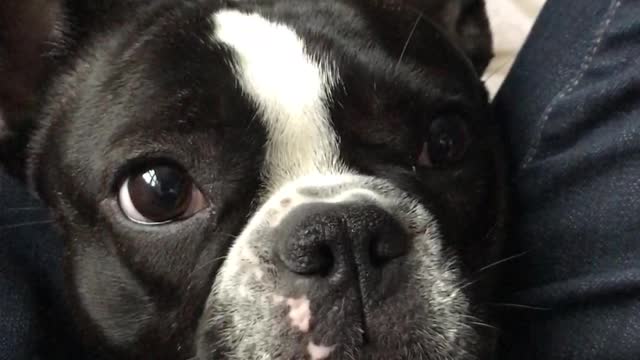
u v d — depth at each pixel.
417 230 0.21
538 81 0.26
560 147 0.24
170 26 0.24
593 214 0.23
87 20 0.27
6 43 0.27
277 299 0.20
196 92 0.22
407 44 0.24
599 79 0.24
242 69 0.22
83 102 0.24
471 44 0.32
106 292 0.23
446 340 0.20
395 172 0.23
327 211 0.20
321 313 0.19
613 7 0.24
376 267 0.20
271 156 0.22
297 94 0.22
